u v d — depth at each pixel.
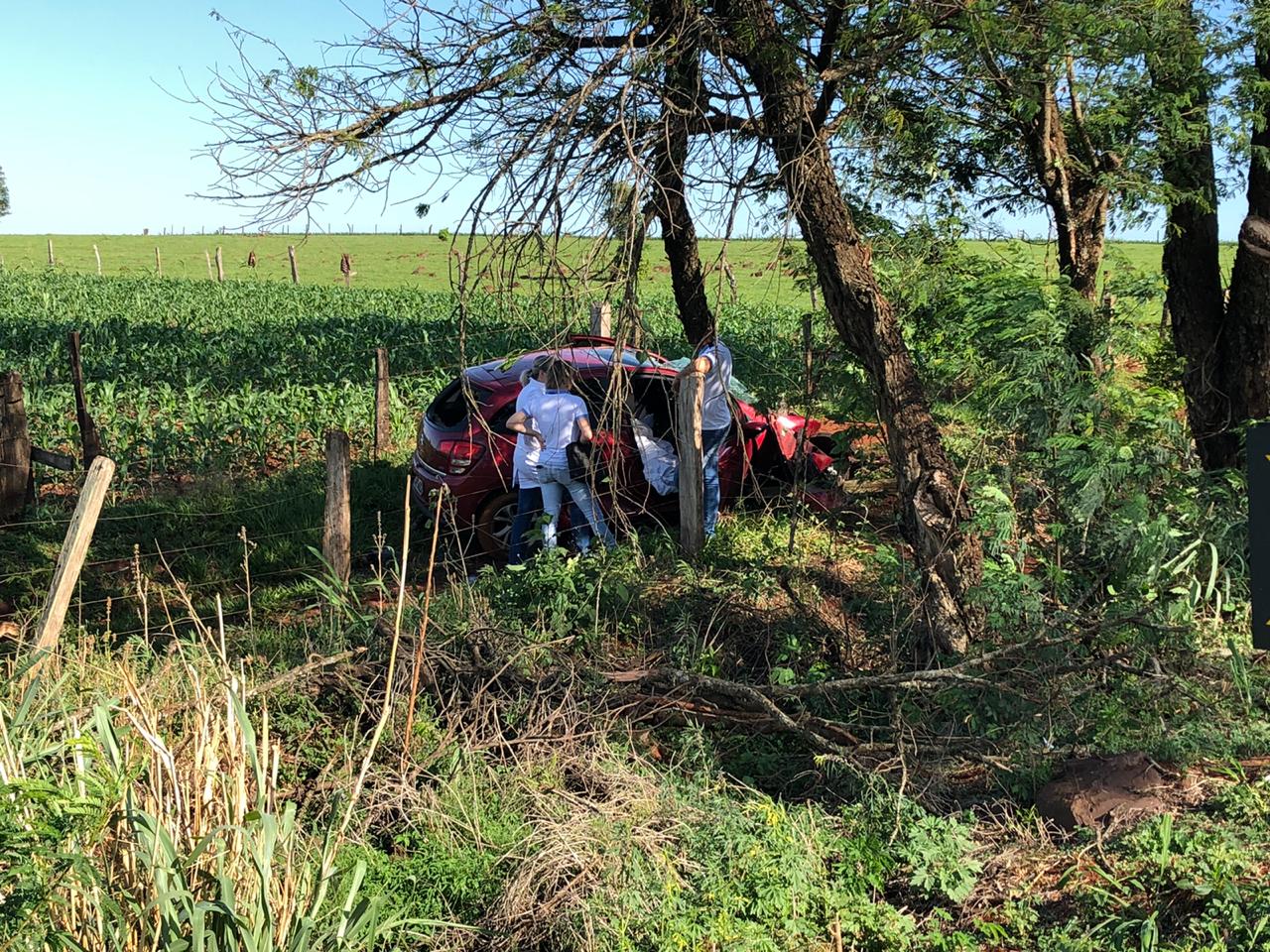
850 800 4.80
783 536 8.01
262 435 11.27
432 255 59.81
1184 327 7.51
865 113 6.55
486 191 5.48
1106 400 6.39
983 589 5.32
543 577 6.35
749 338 17.44
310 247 69.12
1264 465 3.75
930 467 6.02
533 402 7.44
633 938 3.75
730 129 6.25
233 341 18.81
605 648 6.02
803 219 6.05
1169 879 3.62
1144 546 5.56
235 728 3.52
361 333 20.12
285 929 3.24
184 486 10.38
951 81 6.76
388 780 4.61
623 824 4.28
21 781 2.94
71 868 3.04
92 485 5.04
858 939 3.82
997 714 5.09
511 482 8.03
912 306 7.49
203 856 3.29
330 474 7.02
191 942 2.99
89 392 13.72
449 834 4.33
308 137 5.41
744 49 5.86
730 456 8.59
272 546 8.59
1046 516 6.35
